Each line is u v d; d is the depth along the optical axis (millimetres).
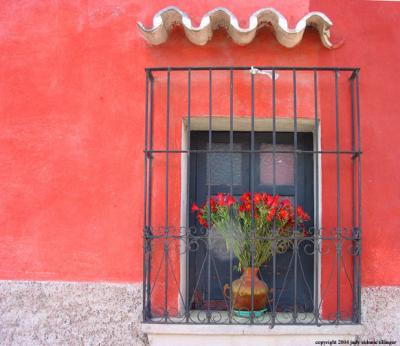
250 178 3408
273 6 3139
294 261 3082
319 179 3100
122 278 3016
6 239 3053
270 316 3133
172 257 3020
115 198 3057
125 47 3137
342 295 2990
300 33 2852
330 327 2857
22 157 3096
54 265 3033
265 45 3117
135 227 3037
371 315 2951
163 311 2992
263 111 3078
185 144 3230
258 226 2986
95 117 3105
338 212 2928
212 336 2900
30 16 3170
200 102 3096
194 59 3119
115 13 3158
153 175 3072
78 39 3150
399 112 3072
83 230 3047
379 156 3047
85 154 3088
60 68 3139
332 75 3100
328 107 3084
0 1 3182
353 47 3109
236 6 3139
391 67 3098
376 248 2996
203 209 3074
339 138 3066
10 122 3117
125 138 3090
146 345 2965
